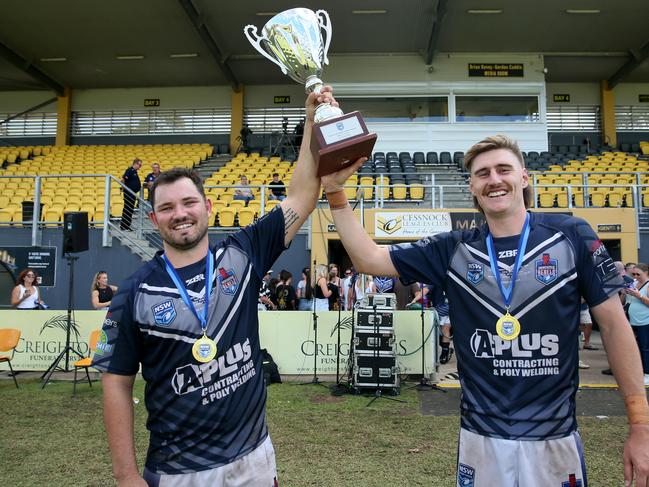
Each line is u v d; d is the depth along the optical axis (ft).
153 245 34.83
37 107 68.69
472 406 5.52
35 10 49.16
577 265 5.47
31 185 46.29
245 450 5.41
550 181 47.29
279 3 47.65
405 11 49.57
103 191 42.96
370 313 19.77
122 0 47.37
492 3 48.32
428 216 35.24
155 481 5.27
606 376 22.15
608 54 59.11
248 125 66.80
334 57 59.82
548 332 5.33
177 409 5.30
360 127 6.16
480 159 5.80
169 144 66.39
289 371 23.50
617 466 11.97
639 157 58.75
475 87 58.03
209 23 51.34
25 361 24.49
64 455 13.16
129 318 5.48
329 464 12.27
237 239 6.12
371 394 19.61
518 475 5.20
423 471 11.79
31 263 32.45
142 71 63.36
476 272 5.69
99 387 21.16
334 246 38.78
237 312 5.65
